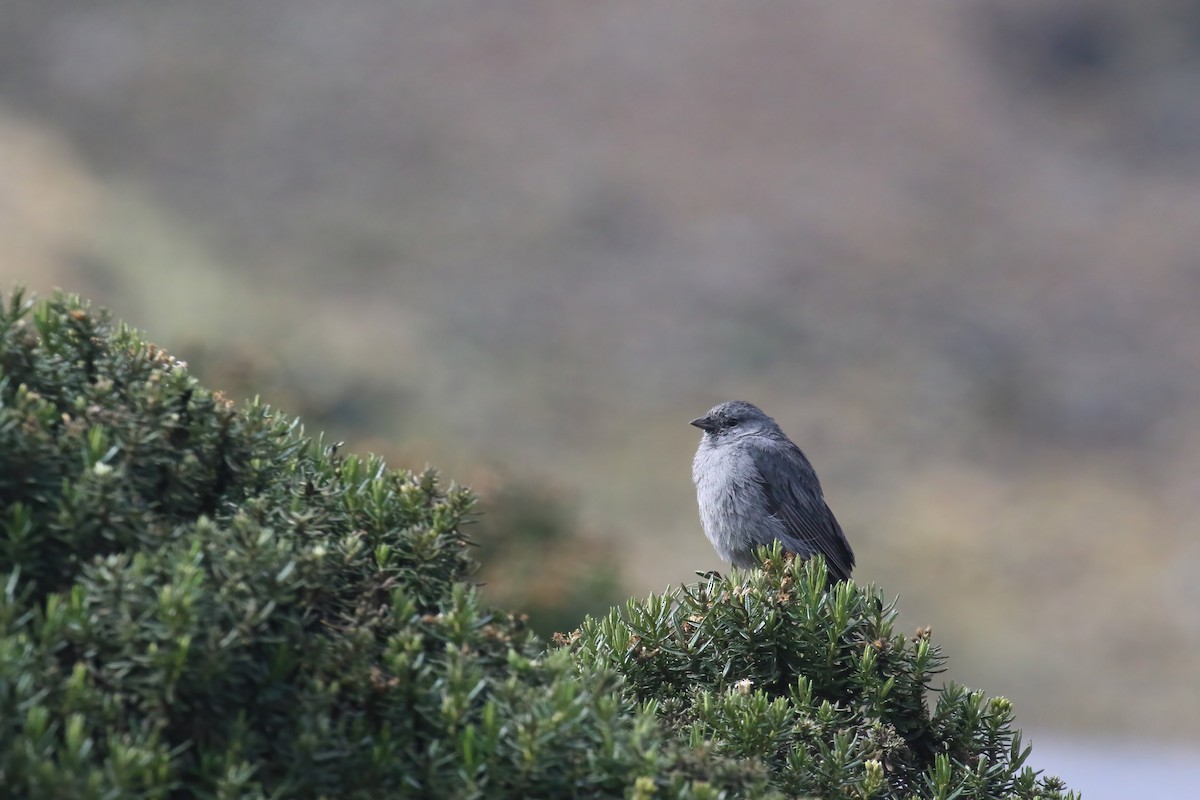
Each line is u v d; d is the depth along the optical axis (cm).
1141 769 1458
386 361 2892
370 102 4031
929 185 4131
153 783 239
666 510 2462
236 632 257
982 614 2208
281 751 264
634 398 2970
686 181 3966
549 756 275
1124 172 4391
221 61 4025
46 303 324
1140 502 2808
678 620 437
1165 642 2139
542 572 901
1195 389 3356
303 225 3466
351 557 301
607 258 3578
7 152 3188
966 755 412
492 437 2653
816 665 420
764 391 3080
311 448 364
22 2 4053
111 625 254
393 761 270
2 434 269
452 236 3566
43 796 229
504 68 4281
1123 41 4912
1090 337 3553
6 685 238
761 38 4581
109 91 3750
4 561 264
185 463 297
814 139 4241
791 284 3578
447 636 295
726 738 371
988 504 2702
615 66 4372
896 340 3394
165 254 3092
